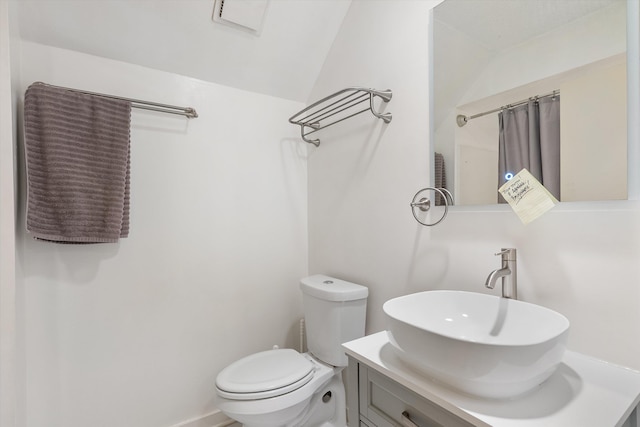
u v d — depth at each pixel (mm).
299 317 1966
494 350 565
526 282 924
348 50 1628
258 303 1814
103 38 1354
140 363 1471
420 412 694
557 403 610
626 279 744
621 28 756
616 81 764
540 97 897
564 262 848
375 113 1347
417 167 1246
